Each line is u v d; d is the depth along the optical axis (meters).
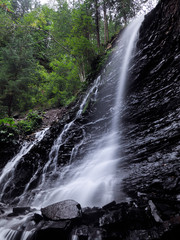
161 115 5.14
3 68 10.84
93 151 5.86
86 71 13.05
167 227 1.81
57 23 14.60
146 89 6.69
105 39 16.69
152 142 4.24
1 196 5.70
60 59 16.41
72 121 8.43
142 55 8.00
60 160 6.21
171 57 6.34
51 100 14.29
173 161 3.23
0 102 10.38
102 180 3.96
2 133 8.12
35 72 12.55
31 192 4.99
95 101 8.85
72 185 4.39
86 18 11.72
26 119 11.00
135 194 3.03
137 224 2.06
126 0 15.45
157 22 8.11
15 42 11.93
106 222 2.16
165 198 2.50
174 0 7.04
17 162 6.84
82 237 2.09
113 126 6.59
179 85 5.23
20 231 2.56
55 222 2.40
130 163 4.12
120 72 8.88
